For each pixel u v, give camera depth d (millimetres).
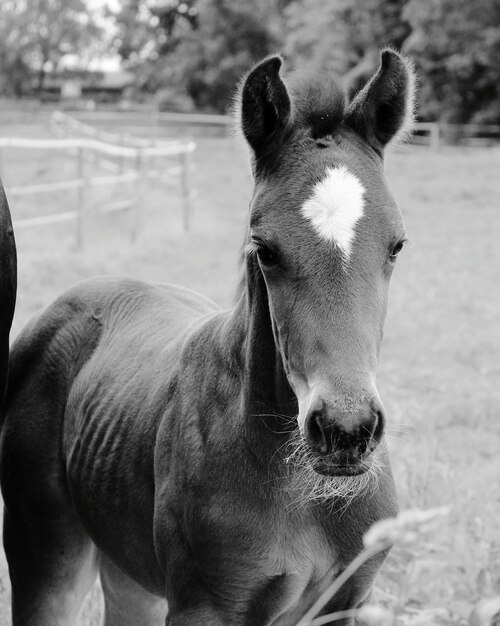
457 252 14750
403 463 5555
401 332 9719
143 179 16203
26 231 15203
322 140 2629
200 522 2785
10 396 3768
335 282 2449
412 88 2707
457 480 5309
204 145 32031
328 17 37438
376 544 2574
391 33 36719
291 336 2496
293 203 2516
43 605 3619
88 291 3811
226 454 2785
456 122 35562
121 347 3512
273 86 2605
